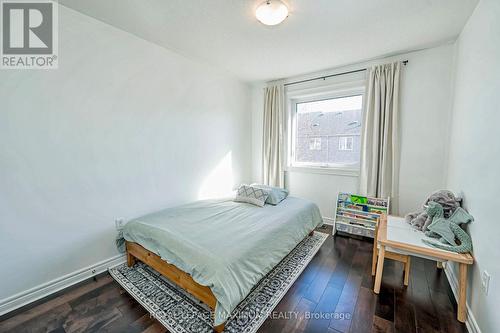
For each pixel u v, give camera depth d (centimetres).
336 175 316
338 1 163
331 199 323
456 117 212
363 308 157
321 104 330
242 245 157
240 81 359
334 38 219
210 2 166
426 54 243
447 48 232
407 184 263
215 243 159
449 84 234
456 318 149
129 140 217
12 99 152
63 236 179
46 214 170
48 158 168
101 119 196
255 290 175
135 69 218
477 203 149
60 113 173
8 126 151
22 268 161
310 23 193
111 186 206
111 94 202
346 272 203
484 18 152
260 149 388
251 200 263
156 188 244
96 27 189
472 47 175
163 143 248
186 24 196
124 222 217
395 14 179
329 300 165
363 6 169
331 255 236
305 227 241
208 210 237
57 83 170
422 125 250
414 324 143
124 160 214
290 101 350
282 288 178
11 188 154
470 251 150
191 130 281
